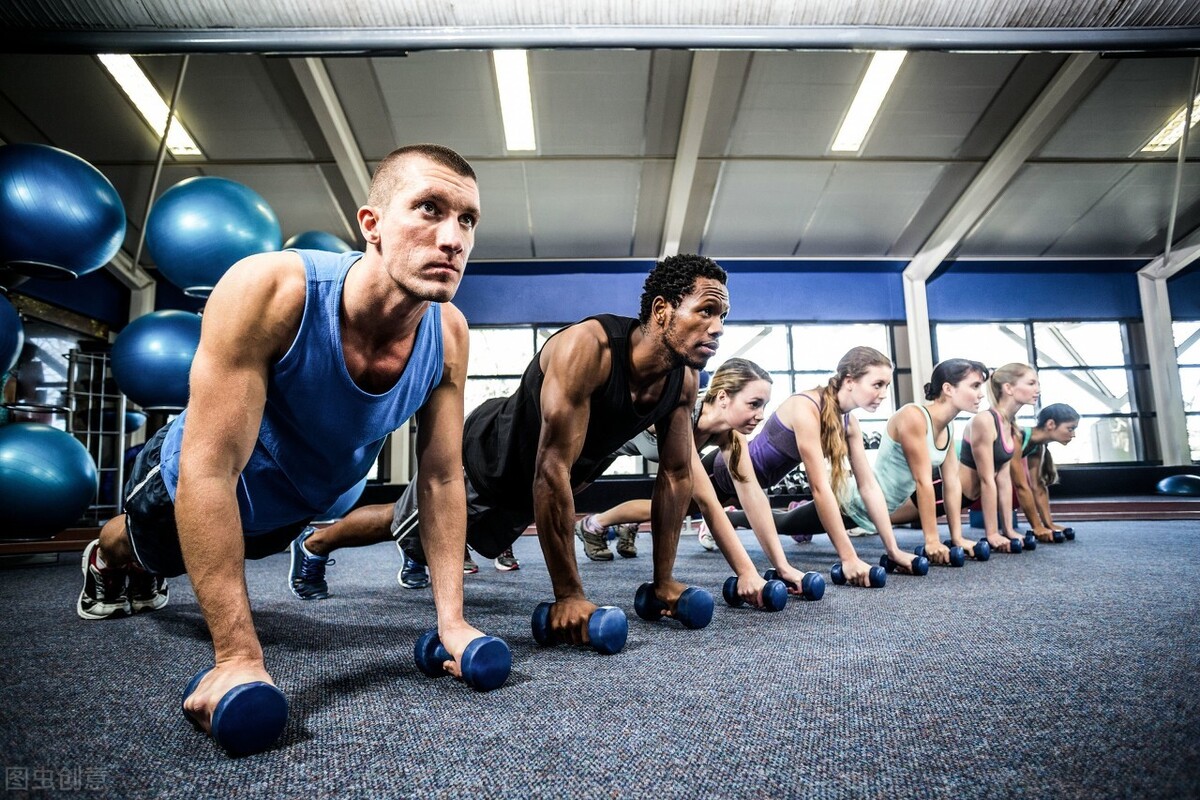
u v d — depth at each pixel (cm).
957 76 701
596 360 138
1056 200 870
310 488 121
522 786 67
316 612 177
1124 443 973
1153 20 267
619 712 89
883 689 96
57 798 66
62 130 711
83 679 112
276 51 265
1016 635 129
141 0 249
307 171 776
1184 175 830
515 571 291
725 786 66
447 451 115
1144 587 187
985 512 304
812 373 966
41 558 357
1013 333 995
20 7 244
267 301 90
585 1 264
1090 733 77
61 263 277
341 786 68
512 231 893
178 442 116
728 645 127
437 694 99
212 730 76
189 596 209
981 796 62
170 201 296
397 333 101
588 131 750
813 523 314
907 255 958
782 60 676
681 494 157
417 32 265
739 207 866
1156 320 970
